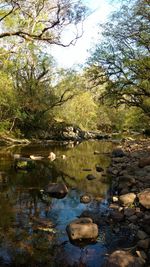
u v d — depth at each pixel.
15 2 13.23
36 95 34.78
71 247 7.00
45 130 38.84
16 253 6.70
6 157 20.06
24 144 30.48
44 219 8.71
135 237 7.41
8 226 8.20
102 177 14.34
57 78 39.66
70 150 26.16
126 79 24.05
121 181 11.69
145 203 8.77
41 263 6.30
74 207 9.85
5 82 28.95
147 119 32.62
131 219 8.39
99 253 6.71
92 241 7.27
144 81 23.34
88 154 23.27
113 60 23.98
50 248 6.95
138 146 25.89
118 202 9.91
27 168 16.25
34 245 7.10
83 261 6.37
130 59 22.45
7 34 13.27
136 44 20.97
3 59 18.98
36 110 35.84
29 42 15.31
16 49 17.62
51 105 38.09
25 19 14.13
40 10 13.60
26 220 8.65
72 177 14.53
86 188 12.32
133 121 34.88
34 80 34.81
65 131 42.22
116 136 50.22
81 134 45.09
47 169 16.59
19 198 10.84
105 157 21.50
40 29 13.72
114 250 6.79
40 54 32.69
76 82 38.88
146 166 13.66
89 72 25.95
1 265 6.20
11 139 31.00
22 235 7.63
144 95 25.02
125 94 25.58
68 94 40.22
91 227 7.56
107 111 61.22
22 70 33.66
